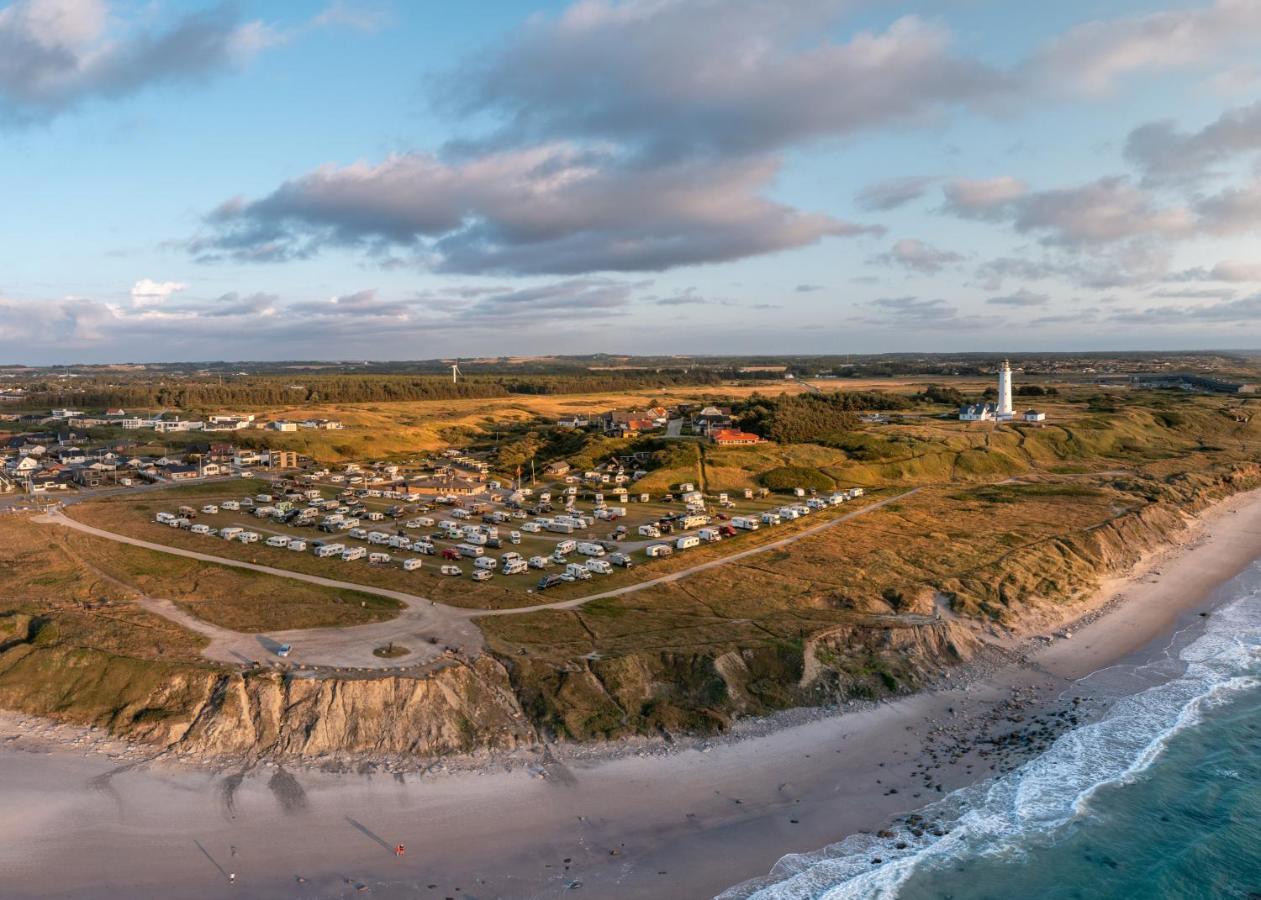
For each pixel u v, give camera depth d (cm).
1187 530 14800
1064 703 8119
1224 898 5334
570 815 6244
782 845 5897
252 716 7144
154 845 5862
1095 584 11562
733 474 18100
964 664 8906
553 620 9119
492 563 11362
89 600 9594
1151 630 10112
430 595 9975
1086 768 6856
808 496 16812
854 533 13425
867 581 10869
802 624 9006
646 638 8569
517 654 8062
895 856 5741
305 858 5747
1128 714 7838
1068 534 13175
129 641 8281
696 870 5628
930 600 10331
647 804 6391
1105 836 5950
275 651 8081
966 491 17025
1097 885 5447
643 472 18838
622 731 7269
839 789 6612
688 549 12419
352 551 11762
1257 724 7612
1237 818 6141
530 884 5506
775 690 7969
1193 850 5772
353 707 7156
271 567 11194
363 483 18750
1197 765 6894
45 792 6412
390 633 8625
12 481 18000
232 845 5875
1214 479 18325
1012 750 7194
